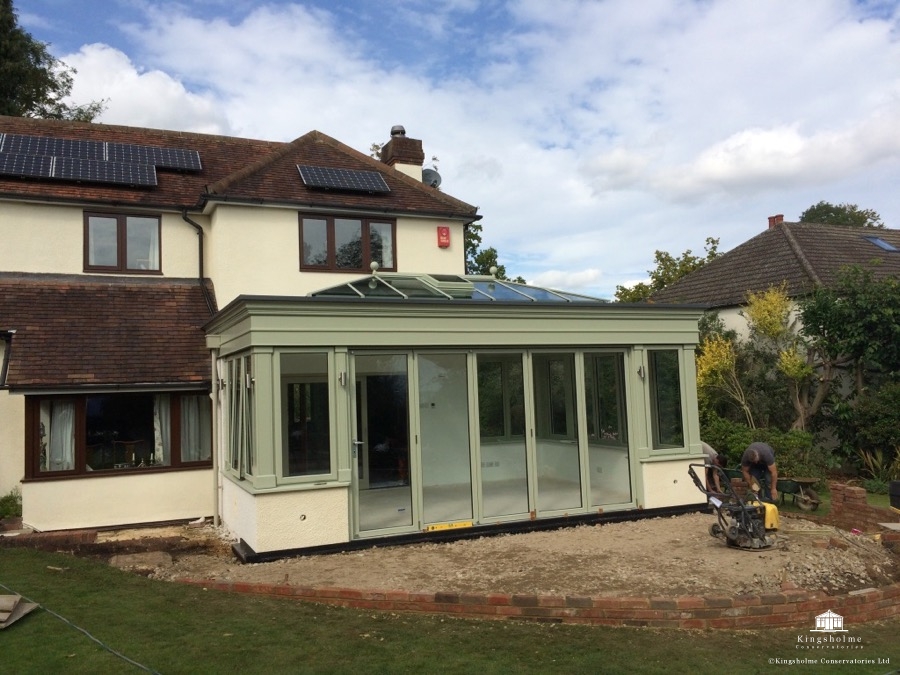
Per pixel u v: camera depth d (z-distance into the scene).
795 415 18.53
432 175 20.12
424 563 8.90
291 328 9.53
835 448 17.86
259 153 18.03
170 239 14.71
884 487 15.51
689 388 12.29
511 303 10.84
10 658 5.54
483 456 10.95
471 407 10.73
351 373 9.92
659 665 5.88
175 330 13.44
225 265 14.16
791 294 20.06
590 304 11.41
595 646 6.28
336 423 9.73
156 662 5.56
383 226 15.83
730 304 21.89
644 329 11.95
